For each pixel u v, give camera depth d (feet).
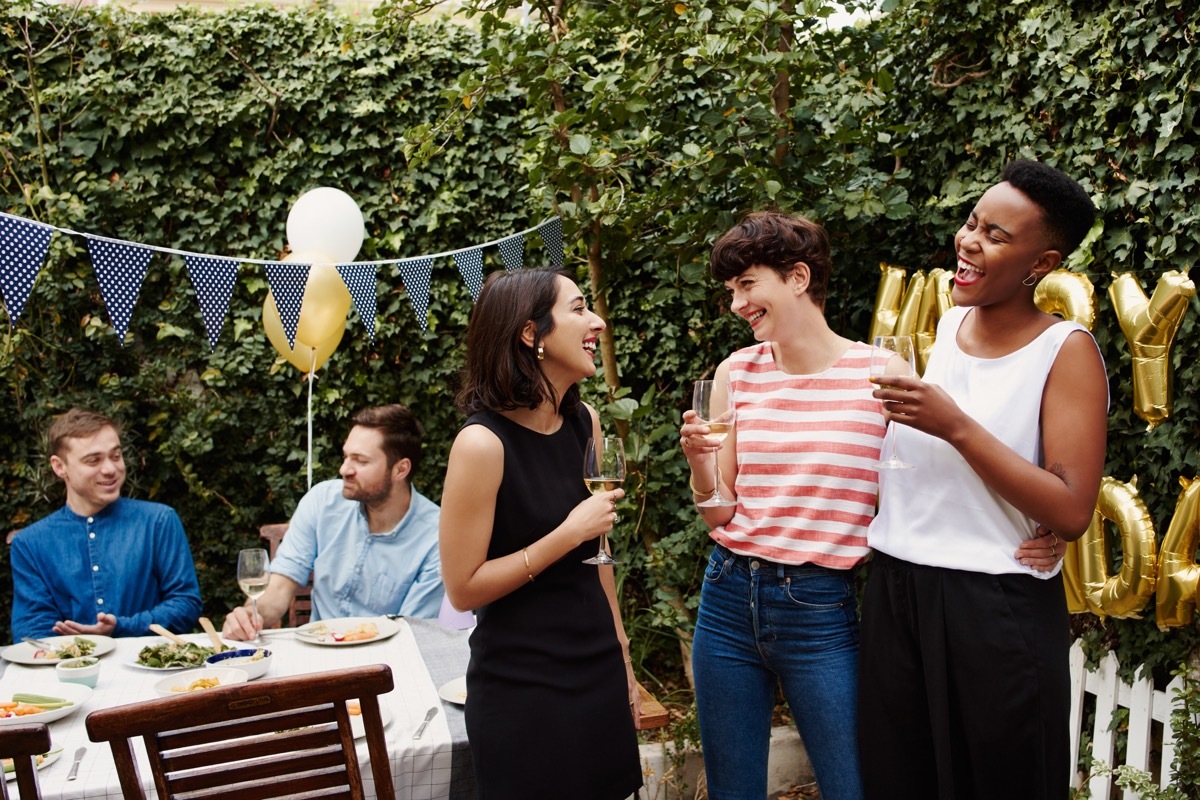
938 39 10.37
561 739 5.30
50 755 5.41
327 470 13.92
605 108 10.34
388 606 9.53
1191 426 7.51
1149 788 7.14
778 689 12.23
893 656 5.62
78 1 13.06
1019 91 9.36
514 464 5.44
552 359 5.62
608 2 10.72
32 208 12.93
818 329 6.48
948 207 10.09
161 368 13.44
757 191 9.89
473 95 11.09
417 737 5.76
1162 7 7.62
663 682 13.01
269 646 7.83
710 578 6.65
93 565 9.62
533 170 10.71
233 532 13.84
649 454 11.67
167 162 13.48
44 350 13.23
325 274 10.94
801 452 6.27
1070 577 8.00
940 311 8.89
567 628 5.44
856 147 11.10
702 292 10.72
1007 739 5.19
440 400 14.25
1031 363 5.30
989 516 5.33
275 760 4.86
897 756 5.64
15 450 13.08
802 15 9.43
